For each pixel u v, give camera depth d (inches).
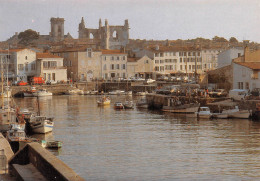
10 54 6579.7
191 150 2228.1
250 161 1991.9
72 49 7490.2
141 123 3235.7
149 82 6776.6
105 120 3432.6
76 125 3144.7
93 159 2039.9
